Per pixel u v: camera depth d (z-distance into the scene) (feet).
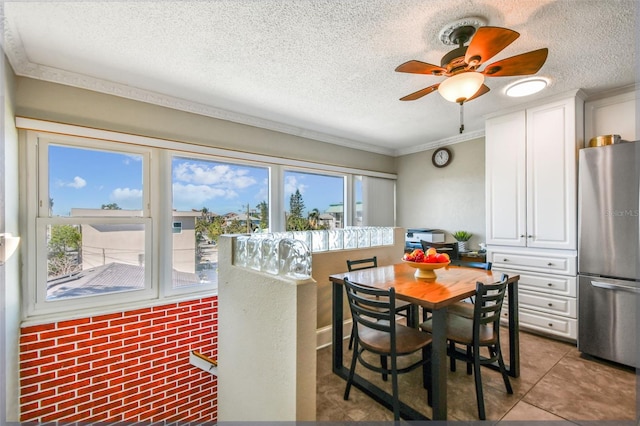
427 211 14.78
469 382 6.79
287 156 11.79
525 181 9.61
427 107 9.77
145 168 8.58
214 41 6.06
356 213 14.58
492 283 6.25
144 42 6.07
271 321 4.26
